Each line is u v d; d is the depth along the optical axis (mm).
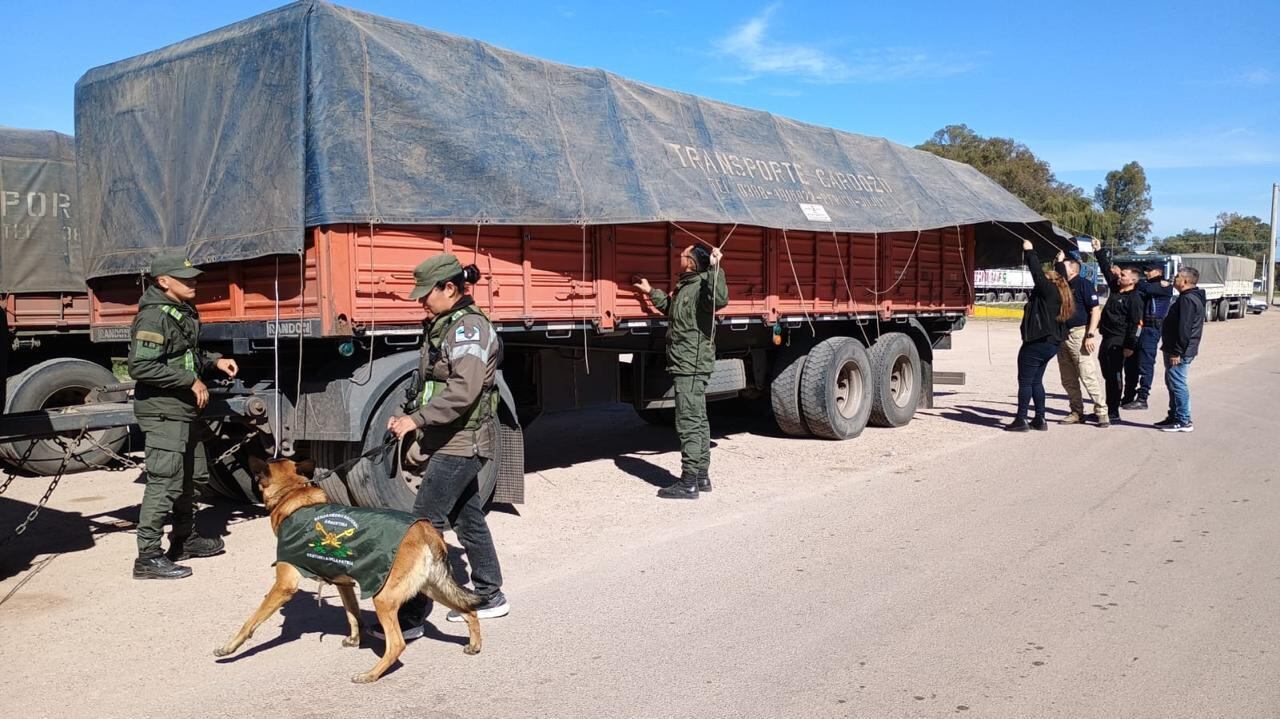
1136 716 3799
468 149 6562
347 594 4504
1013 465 9016
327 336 5980
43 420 5453
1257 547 6145
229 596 5359
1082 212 60219
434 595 4230
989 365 20641
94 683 4160
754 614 5008
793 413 10320
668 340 7812
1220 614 4926
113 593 5398
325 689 4102
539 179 6871
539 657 4453
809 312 9977
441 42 6746
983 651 4473
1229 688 4039
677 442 10648
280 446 6430
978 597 5234
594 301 7629
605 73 7809
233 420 6402
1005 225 12562
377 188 6102
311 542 4141
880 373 11195
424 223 6273
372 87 6215
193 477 6066
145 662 4398
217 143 6504
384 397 6379
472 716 3844
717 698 4000
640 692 4062
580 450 10117
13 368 8922
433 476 4566
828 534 6586
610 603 5199
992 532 6586
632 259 7988
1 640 4668
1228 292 41781
